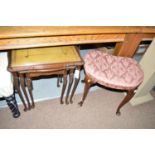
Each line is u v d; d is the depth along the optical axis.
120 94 1.72
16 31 0.84
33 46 0.99
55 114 1.45
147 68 1.39
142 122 1.56
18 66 0.96
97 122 1.47
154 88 1.86
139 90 1.56
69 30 0.91
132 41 1.22
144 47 2.04
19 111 1.41
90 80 1.23
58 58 1.05
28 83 1.12
